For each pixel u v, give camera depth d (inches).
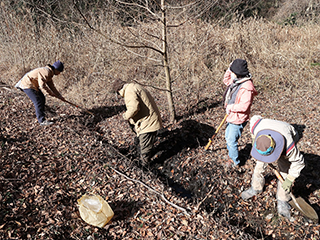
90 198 135.5
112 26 294.5
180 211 135.9
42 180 151.3
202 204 152.3
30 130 203.3
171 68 289.6
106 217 126.5
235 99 147.1
